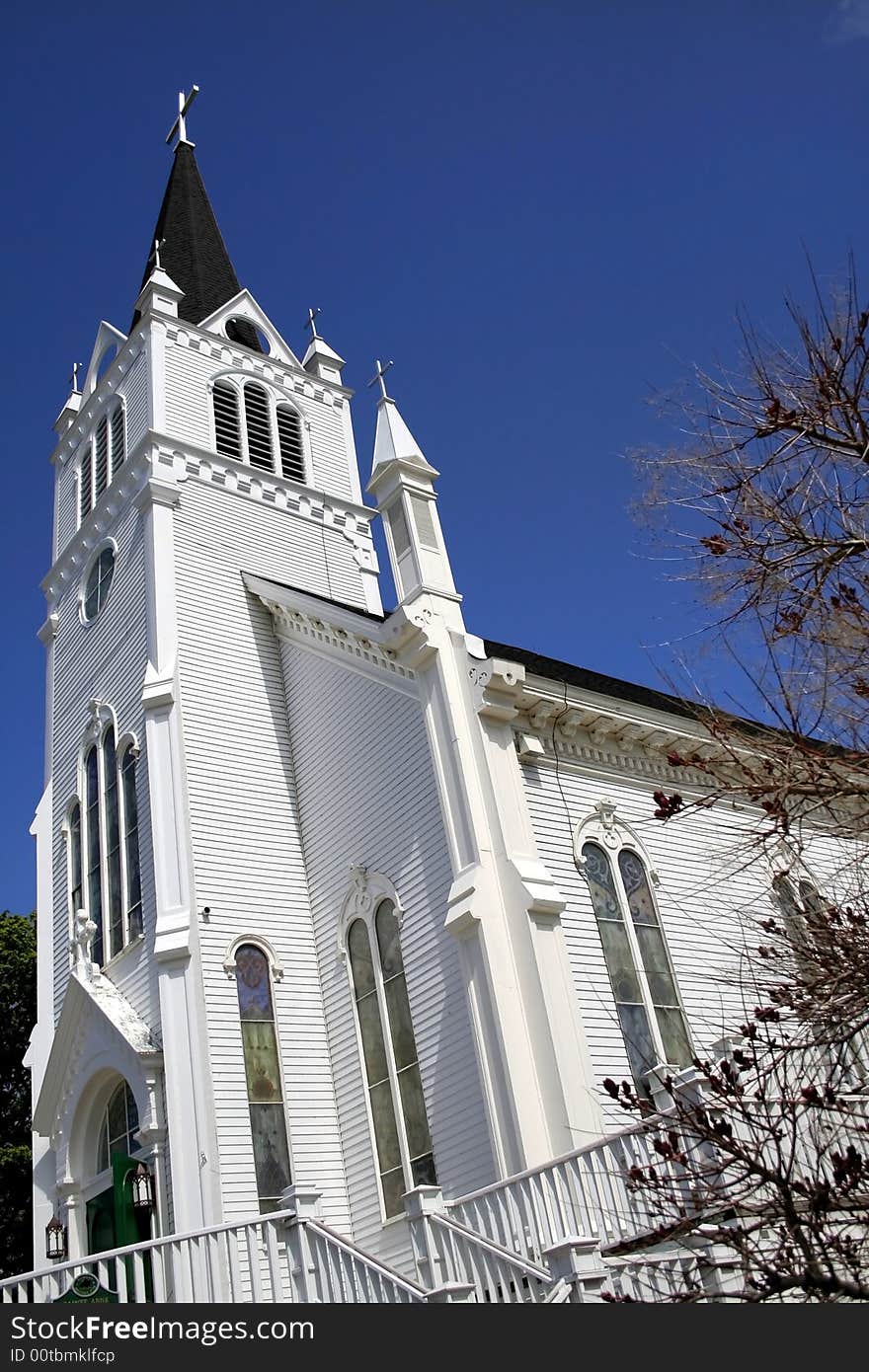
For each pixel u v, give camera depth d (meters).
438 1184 18.42
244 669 25.86
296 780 24.88
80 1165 22.77
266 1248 13.84
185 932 21.67
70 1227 22.20
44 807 29.02
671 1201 7.86
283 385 32.88
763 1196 10.38
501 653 25.16
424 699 20.95
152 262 35.34
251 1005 21.67
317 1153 20.70
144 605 26.34
